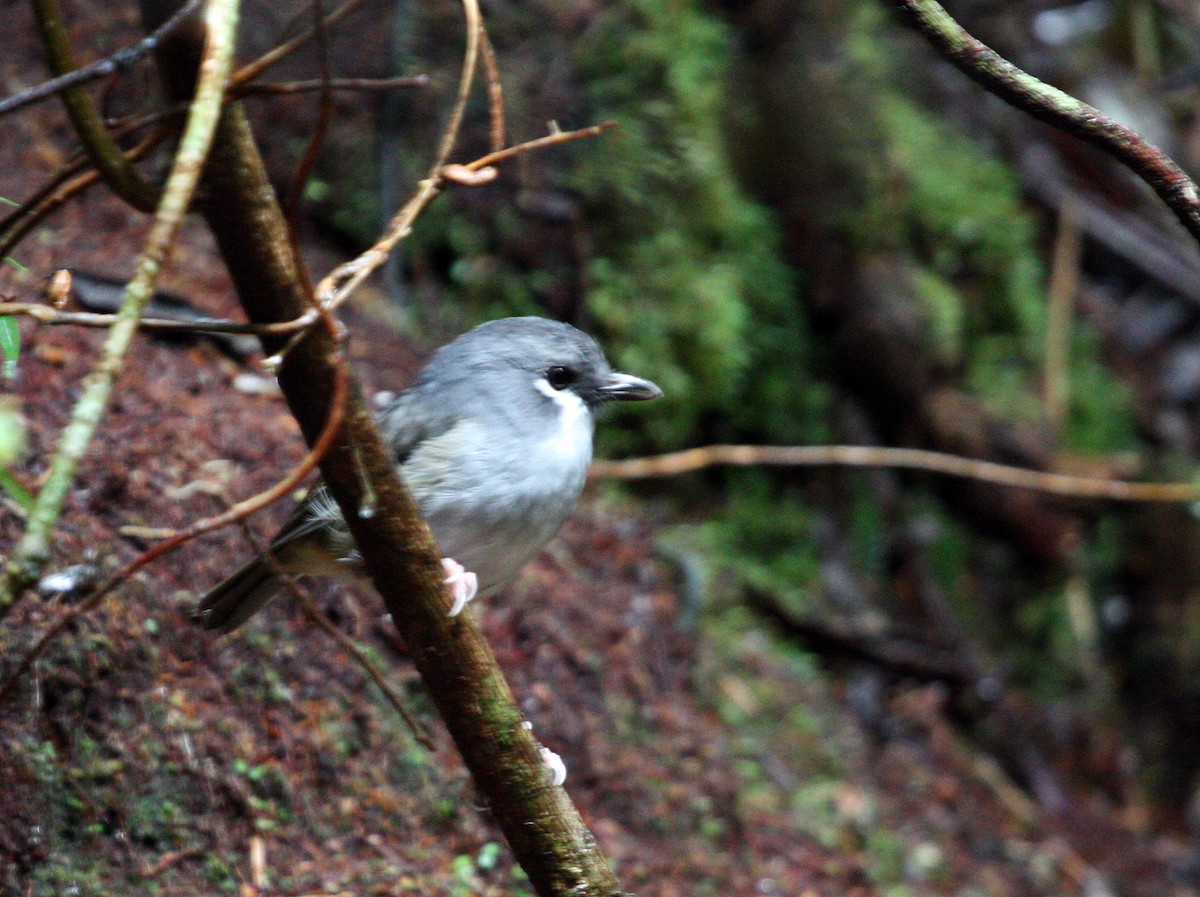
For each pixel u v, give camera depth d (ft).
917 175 42.80
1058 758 41.68
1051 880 36.55
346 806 25.02
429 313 36.35
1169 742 43.14
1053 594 43.39
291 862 23.77
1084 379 44.68
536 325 22.99
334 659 26.30
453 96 36.70
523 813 17.46
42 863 21.35
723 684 35.32
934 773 37.99
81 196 31.91
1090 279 46.80
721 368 39.32
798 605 39.55
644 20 38.88
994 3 47.11
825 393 42.34
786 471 41.70
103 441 25.95
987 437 42.57
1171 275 45.91
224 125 13.84
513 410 21.98
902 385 42.14
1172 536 43.86
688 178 39.17
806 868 31.68
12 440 11.13
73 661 22.66
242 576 21.62
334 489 15.67
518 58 37.45
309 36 15.02
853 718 38.04
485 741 17.07
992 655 42.37
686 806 30.83
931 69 45.16
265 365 14.07
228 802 23.66
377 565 16.21
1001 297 44.16
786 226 41.78
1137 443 44.83
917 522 42.57
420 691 27.25
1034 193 45.80
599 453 38.86
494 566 22.57
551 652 30.83
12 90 32.53
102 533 24.49
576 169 37.83
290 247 14.34
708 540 38.86
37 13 13.91
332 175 35.58
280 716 25.02
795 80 41.42
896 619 41.29
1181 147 46.85
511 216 37.35
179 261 31.81
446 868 25.48
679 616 35.29
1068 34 47.75
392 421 22.25
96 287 29.14
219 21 12.92
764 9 41.63
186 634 24.52
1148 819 41.78
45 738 22.03
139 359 28.73
